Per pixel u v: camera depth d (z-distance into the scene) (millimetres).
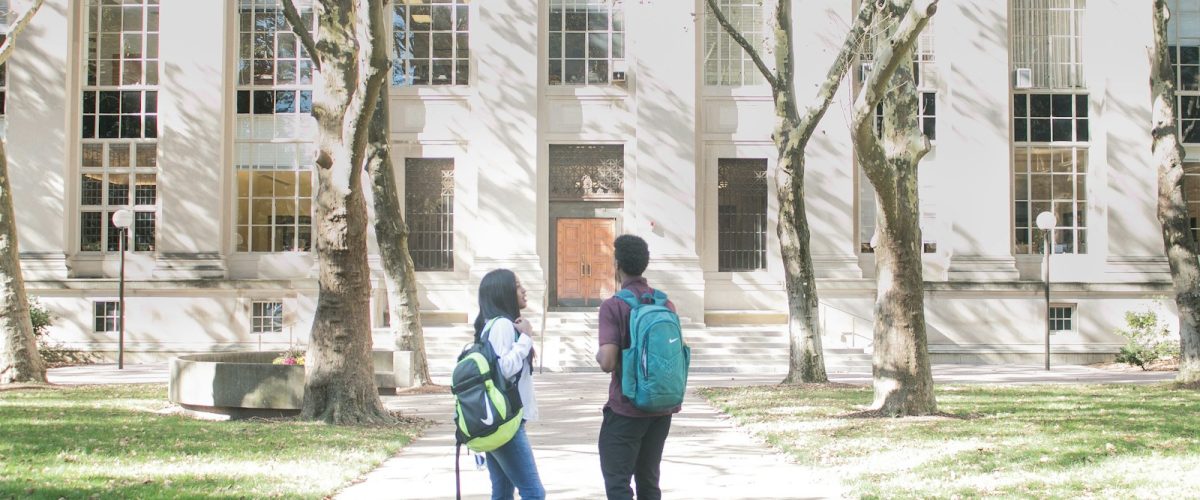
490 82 29094
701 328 28359
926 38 29688
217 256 28594
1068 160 29719
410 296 21109
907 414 14781
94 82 29281
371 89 13539
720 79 29844
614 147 29766
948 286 28812
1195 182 29609
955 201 29109
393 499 9094
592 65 29734
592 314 28953
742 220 29734
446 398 19000
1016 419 14398
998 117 29188
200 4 28906
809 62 29047
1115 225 29328
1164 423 13867
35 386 19578
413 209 29719
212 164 28750
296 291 28609
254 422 14289
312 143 29422
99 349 28391
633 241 6988
